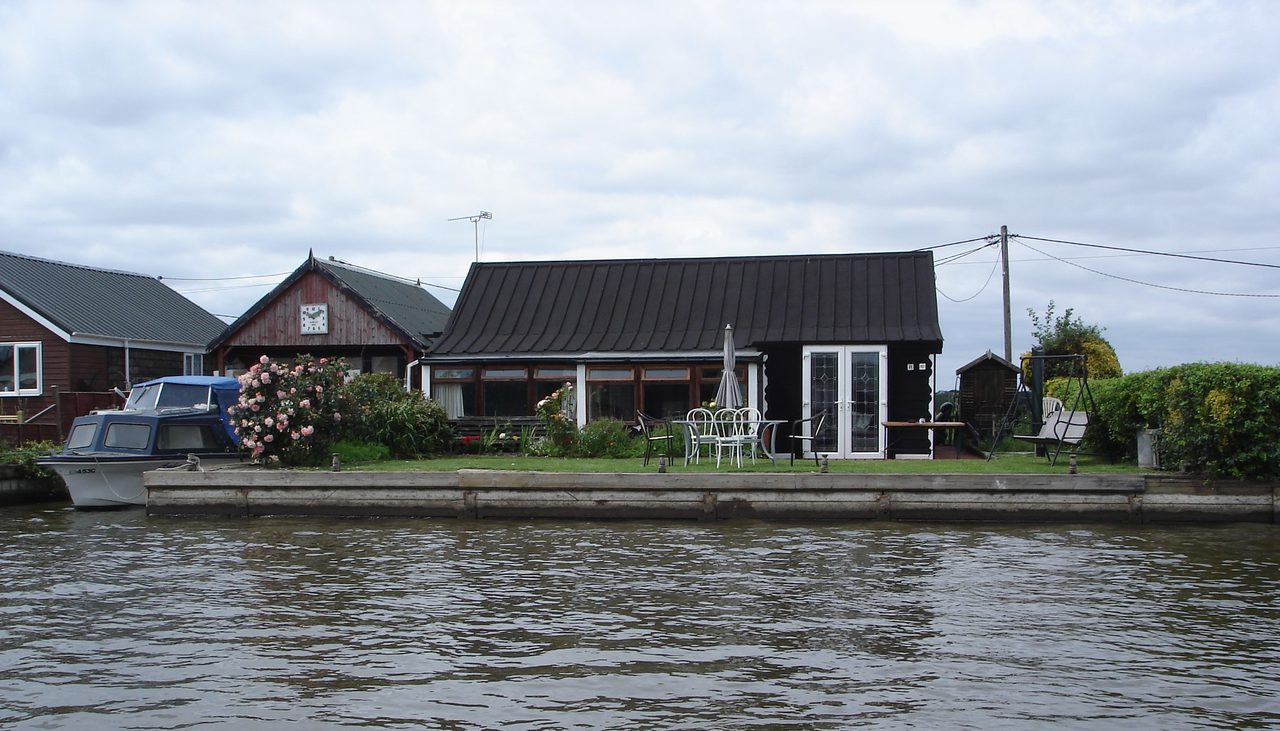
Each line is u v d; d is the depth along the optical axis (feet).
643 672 26.61
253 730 22.97
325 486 54.08
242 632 30.81
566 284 82.07
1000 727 22.65
